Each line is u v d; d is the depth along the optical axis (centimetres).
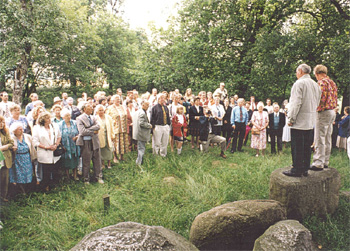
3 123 458
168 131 774
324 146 486
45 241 379
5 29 1449
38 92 2314
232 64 1493
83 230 415
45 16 1553
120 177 624
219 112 898
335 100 471
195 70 1627
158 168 677
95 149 579
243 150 934
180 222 447
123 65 2908
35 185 555
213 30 1491
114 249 265
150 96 1002
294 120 438
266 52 1352
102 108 636
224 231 371
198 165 707
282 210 401
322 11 1396
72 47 2036
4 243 368
